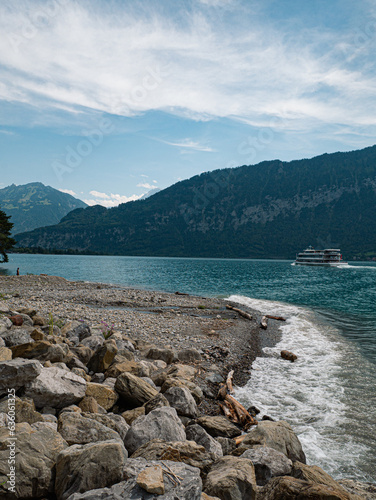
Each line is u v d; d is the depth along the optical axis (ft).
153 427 21.44
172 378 32.73
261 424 25.35
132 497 13.19
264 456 20.33
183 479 14.61
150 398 27.45
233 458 18.89
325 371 45.39
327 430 29.43
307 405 34.47
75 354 34.35
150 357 43.65
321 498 15.34
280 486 16.53
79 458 15.70
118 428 21.48
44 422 19.54
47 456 16.46
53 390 22.30
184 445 19.34
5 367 21.04
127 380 28.04
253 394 37.24
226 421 27.73
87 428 19.53
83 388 25.16
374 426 30.25
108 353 33.53
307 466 19.66
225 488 15.64
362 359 51.08
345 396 36.83
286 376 43.32
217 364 45.75
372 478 23.02
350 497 16.67
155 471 14.75
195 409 28.37
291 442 24.34
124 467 15.42
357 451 26.27
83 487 14.62
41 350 29.76
